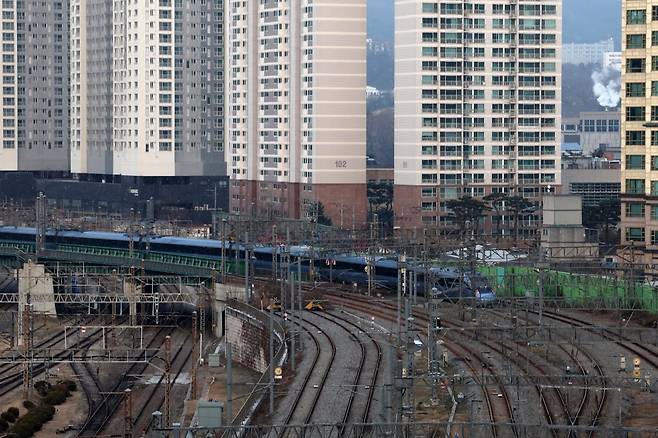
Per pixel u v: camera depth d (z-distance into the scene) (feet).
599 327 548.31
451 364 590.96
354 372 586.45
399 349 602.03
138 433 594.65
